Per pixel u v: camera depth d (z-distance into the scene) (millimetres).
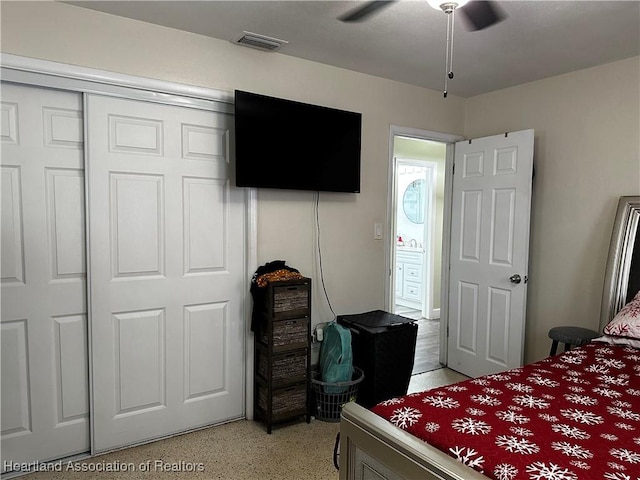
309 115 2891
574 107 3115
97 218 2346
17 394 2221
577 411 1577
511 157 3346
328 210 3162
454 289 3844
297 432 2705
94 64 2275
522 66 3027
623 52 2730
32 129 2184
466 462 1275
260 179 2709
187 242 2625
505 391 1767
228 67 2674
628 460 1245
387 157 3436
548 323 3312
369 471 1531
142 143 2447
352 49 2756
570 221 3158
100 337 2391
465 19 2287
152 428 2576
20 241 2189
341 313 3281
